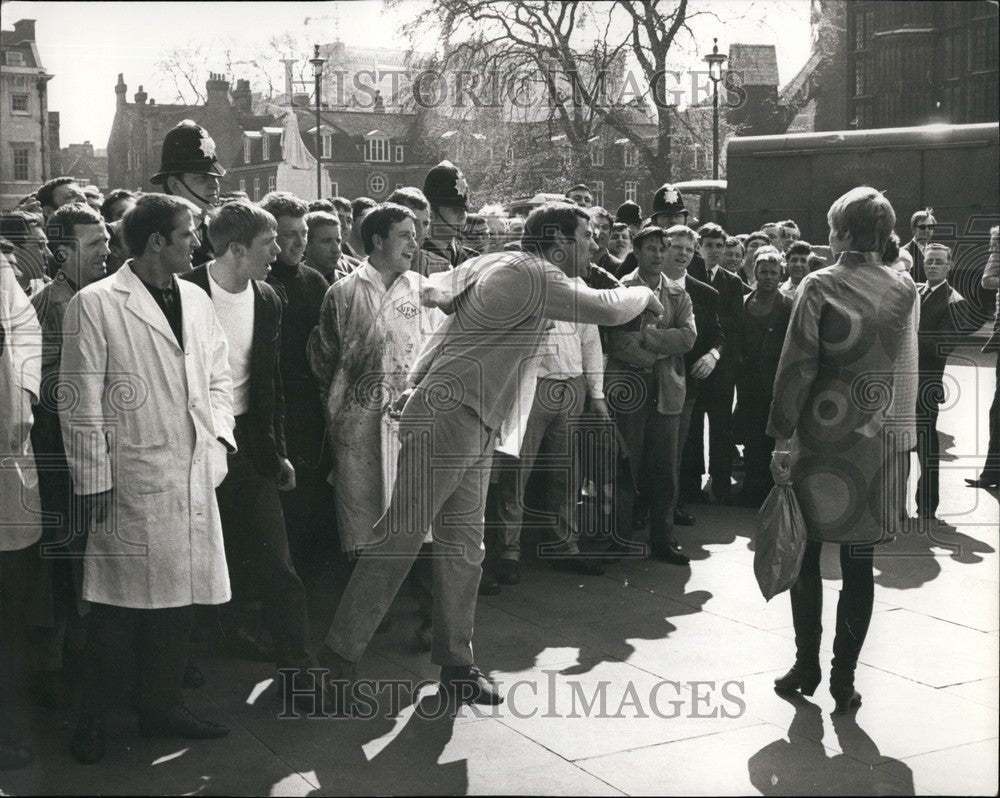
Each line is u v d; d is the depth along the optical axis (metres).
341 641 4.57
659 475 6.74
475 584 4.68
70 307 4.09
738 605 5.92
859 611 4.51
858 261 4.52
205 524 4.23
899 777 3.92
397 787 3.86
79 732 4.10
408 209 5.45
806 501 4.54
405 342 5.46
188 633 4.29
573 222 4.65
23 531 4.55
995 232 7.77
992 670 4.95
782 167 15.45
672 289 6.72
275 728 4.37
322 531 5.80
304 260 6.00
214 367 4.36
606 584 6.31
